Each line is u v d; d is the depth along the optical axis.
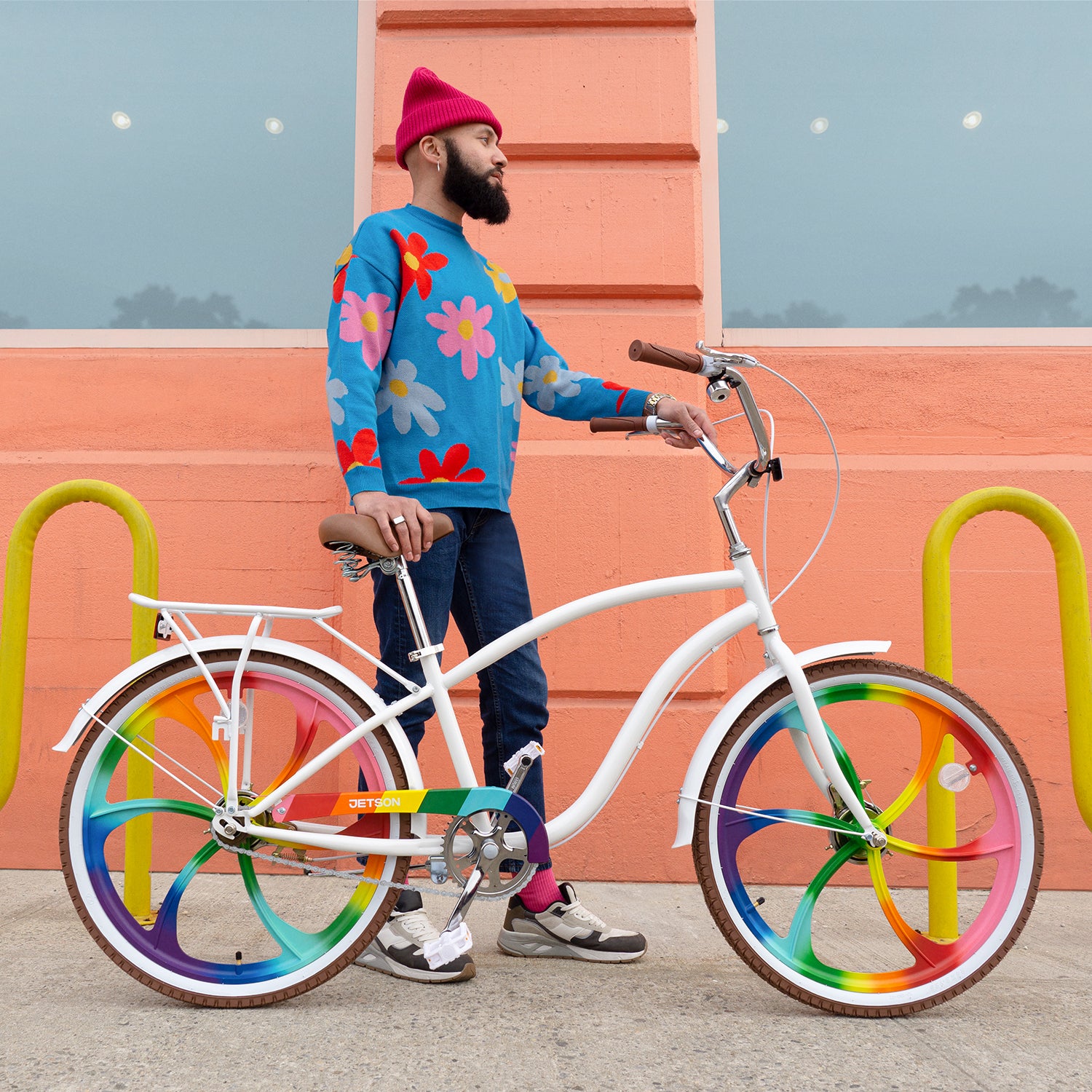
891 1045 1.42
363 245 1.79
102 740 1.62
